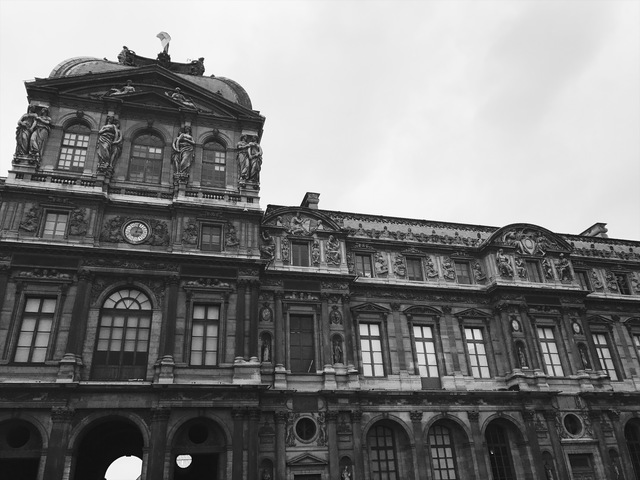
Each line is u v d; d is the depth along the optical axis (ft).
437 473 125.59
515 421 132.26
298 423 116.98
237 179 132.36
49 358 102.53
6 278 106.32
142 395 102.53
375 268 143.74
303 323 129.29
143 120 132.46
